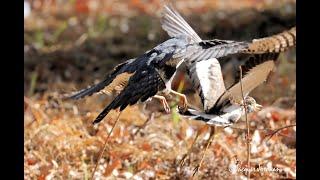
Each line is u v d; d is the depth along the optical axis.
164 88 9.14
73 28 22.98
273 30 21.17
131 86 9.04
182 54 8.95
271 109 14.73
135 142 12.94
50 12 25.22
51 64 19.34
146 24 23.12
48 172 11.76
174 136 13.12
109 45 21.00
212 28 21.84
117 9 25.50
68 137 12.77
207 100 9.98
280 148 12.74
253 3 24.80
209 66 10.27
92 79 18.38
